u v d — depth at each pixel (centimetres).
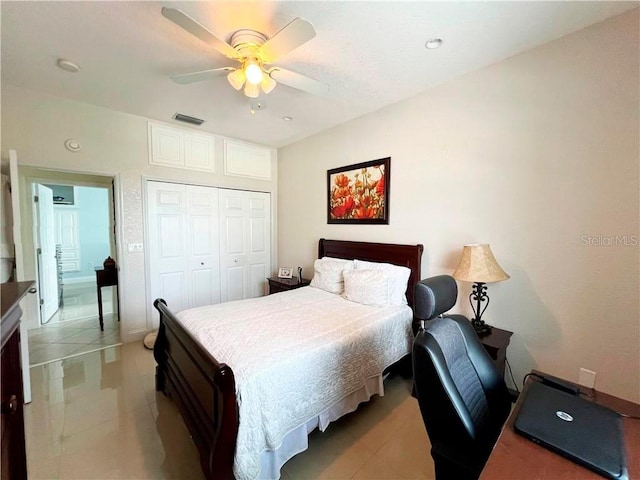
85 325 380
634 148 166
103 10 161
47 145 272
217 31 177
